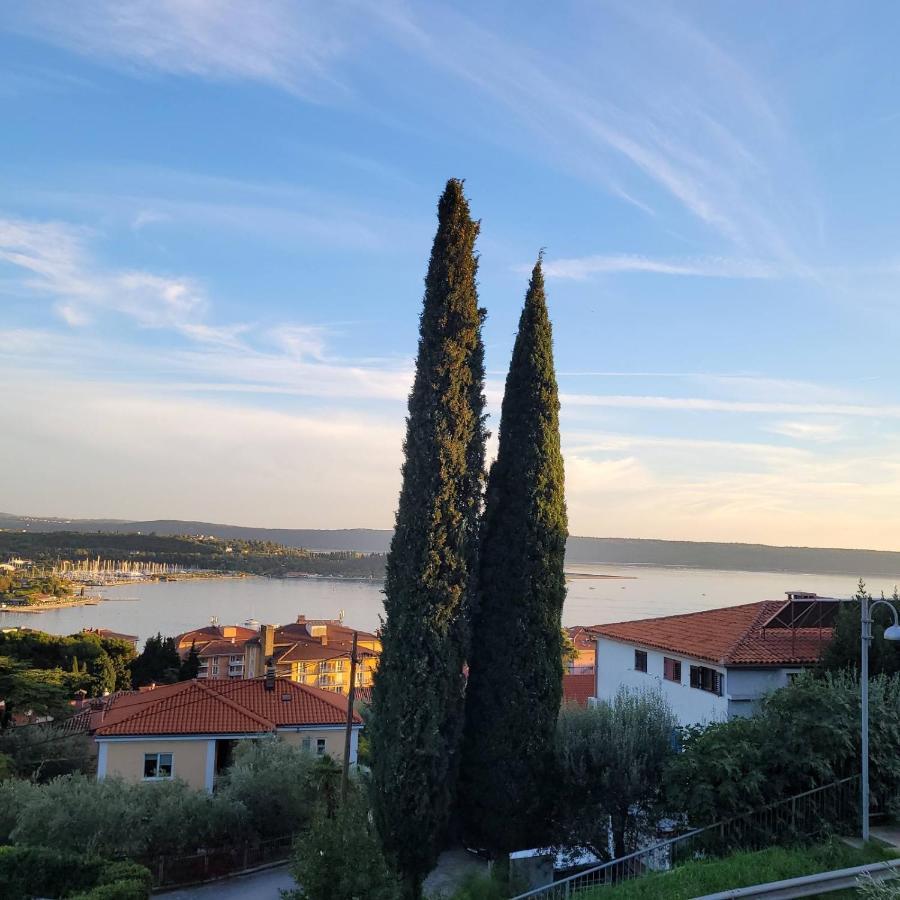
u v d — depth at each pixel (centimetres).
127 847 2375
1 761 3381
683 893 1105
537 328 1783
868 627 1271
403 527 1638
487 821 1611
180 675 6756
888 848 1205
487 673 1656
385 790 1518
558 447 1758
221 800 2605
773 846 1282
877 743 1348
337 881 1345
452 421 1670
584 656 7375
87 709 4794
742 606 3203
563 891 1347
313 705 3734
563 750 1645
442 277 1725
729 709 2467
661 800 1581
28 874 1945
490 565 1709
